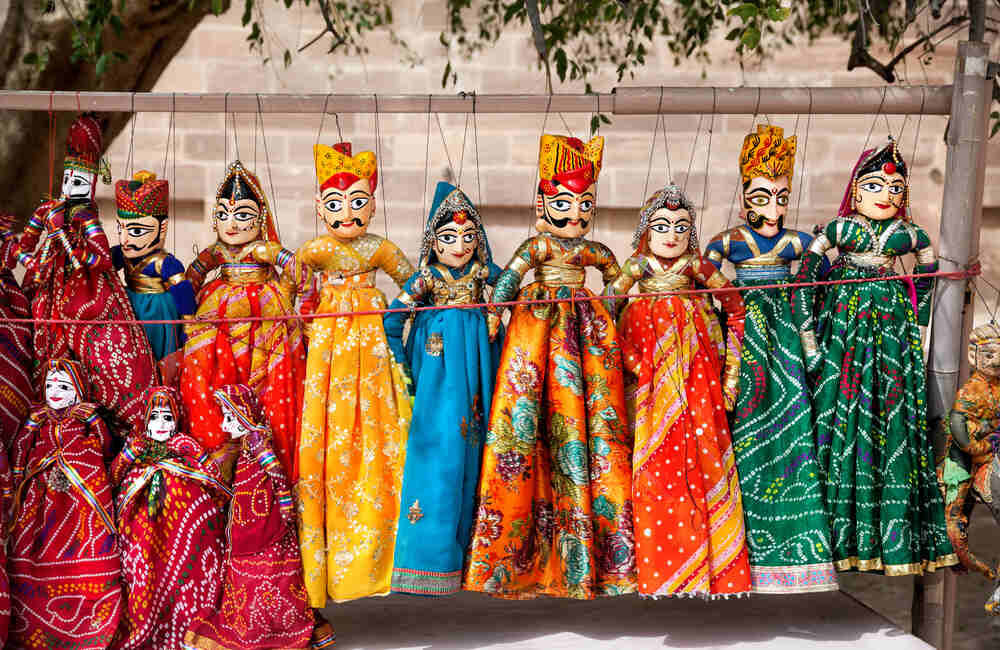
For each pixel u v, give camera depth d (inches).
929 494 159.5
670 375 155.9
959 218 165.2
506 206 322.7
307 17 315.9
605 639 159.2
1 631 140.9
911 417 158.2
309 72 317.7
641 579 151.3
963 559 160.7
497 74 318.3
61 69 231.5
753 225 163.2
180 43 248.4
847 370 157.9
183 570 149.7
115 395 155.8
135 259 163.3
